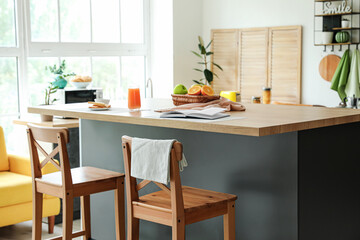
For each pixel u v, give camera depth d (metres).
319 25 5.63
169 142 2.19
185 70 6.52
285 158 2.44
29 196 3.86
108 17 6.12
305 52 5.77
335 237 2.72
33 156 2.85
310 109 2.90
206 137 2.79
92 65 5.95
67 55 5.67
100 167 3.44
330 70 5.58
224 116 2.55
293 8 5.82
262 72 6.13
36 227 2.89
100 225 3.50
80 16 5.82
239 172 2.65
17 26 5.18
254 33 6.16
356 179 2.89
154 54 6.56
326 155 2.60
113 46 6.15
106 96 6.14
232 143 2.67
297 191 2.40
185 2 6.43
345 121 2.53
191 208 2.24
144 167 2.29
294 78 5.84
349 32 5.42
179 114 2.59
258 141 2.55
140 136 3.16
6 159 4.33
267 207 2.53
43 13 5.44
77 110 3.08
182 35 6.43
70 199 2.65
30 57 5.32
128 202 2.44
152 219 2.35
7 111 5.18
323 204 2.60
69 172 2.64
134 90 2.96
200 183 2.85
